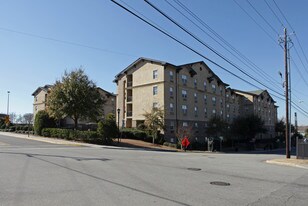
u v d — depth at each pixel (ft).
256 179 37.81
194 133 166.71
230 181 35.19
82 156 57.11
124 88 172.04
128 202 23.45
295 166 60.75
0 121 213.87
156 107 141.38
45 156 54.95
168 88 151.84
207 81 184.24
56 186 28.71
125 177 34.58
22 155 55.88
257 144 223.92
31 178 32.50
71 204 22.45
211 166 50.26
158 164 49.26
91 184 29.99
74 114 125.80
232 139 191.72
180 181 33.60
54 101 123.44
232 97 223.10
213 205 23.66
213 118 168.25
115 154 65.46
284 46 87.92
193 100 169.07
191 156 74.90
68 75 127.34
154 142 137.90
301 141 76.33
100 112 134.21
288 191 30.60
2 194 25.13
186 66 165.48
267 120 272.92
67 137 120.26
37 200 23.43
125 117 167.43
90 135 109.70
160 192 27.45
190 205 23.38
